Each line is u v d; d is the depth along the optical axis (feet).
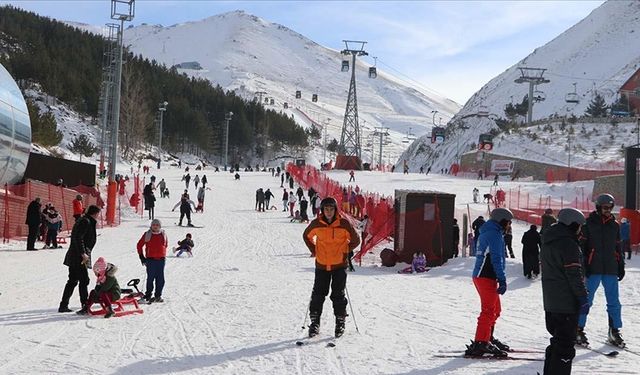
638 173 80.28
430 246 66.28
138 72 410.93
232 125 497.46
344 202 119.85
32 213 65.51
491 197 143.43
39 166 103.19
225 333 29.89
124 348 26.45
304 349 26.78
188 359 24.85
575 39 610.65
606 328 33.27
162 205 138.62
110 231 92.73
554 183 179.42
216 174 248.32
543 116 462.19
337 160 296.51
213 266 59.47
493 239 25.59
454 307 39.81
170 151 439.22
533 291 48.42
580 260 20.42
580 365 24.75
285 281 49.65
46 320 32.19
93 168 107.34
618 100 360.69
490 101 549.95
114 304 36.11
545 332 31.65
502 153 254.27
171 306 37.27
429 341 28.81
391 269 64.28
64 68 408.05
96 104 390.21
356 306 39.24
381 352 26.43
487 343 25.70
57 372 22.57
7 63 378.73
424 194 66.49
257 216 126.00
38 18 492.54
